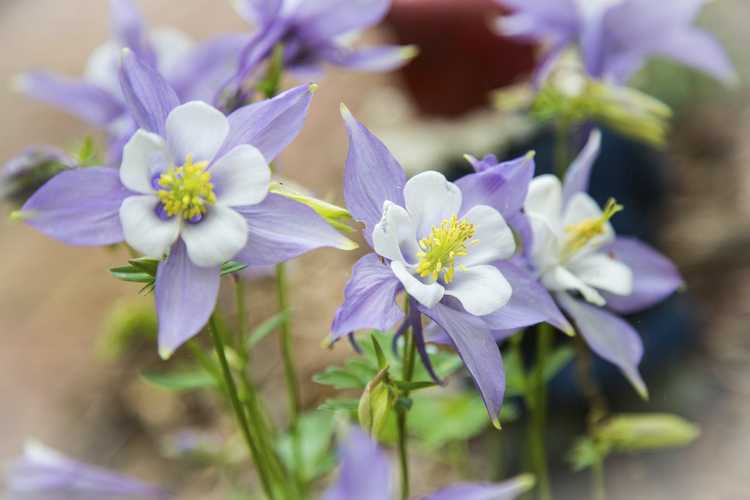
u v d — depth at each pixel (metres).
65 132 1.22
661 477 0.76
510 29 0.58
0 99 1.30
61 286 1.06
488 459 0.76
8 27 1.46
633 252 0.48
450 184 0.42
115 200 0.42
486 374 0.41
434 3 0.77
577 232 0.47
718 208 0.98
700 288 0.91
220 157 0.42
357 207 0.42
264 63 0.52
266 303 0.92
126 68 0.42
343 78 1.21
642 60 0.57
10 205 0.49
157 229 0.41
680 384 0.80
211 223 0.41
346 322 0.41
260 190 0.41
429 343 0.44
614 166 0.81
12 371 0.97
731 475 0.75
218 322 0.49
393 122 0.88
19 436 0.91
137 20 0.54
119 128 0.56
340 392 0.83
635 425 0.54
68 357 0.98
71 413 0.92
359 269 0.41
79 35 1.41
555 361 0.54
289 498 0.52
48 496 0.55
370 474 0.40
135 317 0.94
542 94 0.55
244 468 0.81
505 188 0.43
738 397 0.81
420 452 0.74
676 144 1.06
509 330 0.44
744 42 1.11
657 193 0.87
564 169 0.56
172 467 0.85
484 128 0.80
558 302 0.46
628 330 0.46
